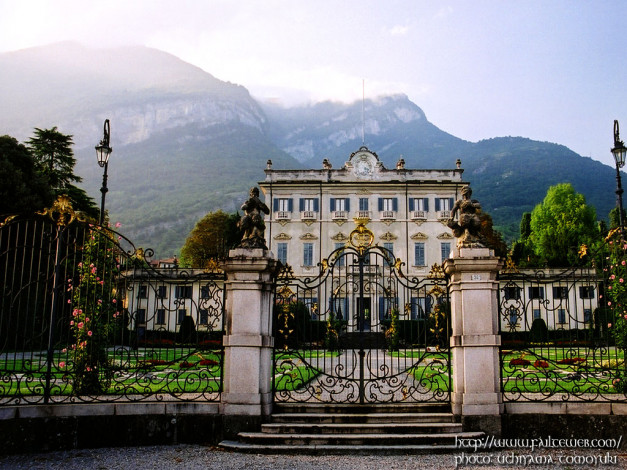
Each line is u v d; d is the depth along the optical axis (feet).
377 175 190.90
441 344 38.24
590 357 57.98
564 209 212.43
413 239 186.50
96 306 38.55
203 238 231.50
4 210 103.55
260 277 34.17
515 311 35.91
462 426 32.37
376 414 33.45
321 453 30.37
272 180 192.24
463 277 33.99
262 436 31.53
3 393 32.89
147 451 31.22
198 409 33.17
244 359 33.50
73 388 36.37
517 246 216.74
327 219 189.06
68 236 36.42
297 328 36.76
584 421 32.73
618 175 51.42
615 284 38.83
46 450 31.58
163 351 73.77
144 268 37.35
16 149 118.32
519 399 33.88
